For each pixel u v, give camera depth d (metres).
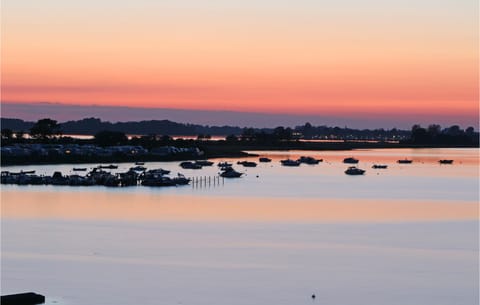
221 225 125.38
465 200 174.12
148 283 81.94
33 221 127.56
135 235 113.06
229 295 77.62
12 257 94.62
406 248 104.12
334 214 142.88
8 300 72.44
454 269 90.50
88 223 125.88
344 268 90.50
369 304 75.31
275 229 121.31
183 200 165.62
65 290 78.81
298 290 79.94
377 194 188.25
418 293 79.25
